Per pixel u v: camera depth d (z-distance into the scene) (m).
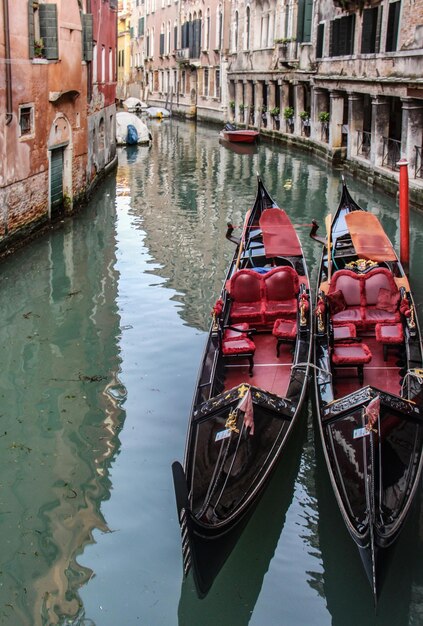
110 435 7.34
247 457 5.91
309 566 5.59
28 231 14.04
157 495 6.44
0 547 5.80
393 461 5.76
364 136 23.91
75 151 17.03
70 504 6.31
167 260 13.38
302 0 28.28
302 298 8.24
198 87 50.00
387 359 7.90
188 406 7.89
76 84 16.36
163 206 18.52
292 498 6.32
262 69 35.44
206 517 5.25
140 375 8.60
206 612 5.19
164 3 57.62
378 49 20.03
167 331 9.91
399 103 22.64
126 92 73.56
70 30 15.70
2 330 9.95
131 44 72.50
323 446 6.11
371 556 4.79
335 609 5.20
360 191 20.02
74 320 10.33
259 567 5.59
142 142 34.19
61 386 8.34
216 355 7.59
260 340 8.51
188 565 5.02
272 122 34.97
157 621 5.09
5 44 12.17
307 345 7.70
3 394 8.17
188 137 37.91
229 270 10.16
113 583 5.44
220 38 44.09
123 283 11.98
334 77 24.00
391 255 9.48
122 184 22.19
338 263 10.48
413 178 17.41
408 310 7.93
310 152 28.78
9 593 5.34
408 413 6.25
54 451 7.07
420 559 5.55
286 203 18.64
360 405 6.20
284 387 7.55
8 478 6.65
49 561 5.66
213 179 22.92
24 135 13.59
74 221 16.50
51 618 5.11
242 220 16.80
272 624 5.09
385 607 5.18
